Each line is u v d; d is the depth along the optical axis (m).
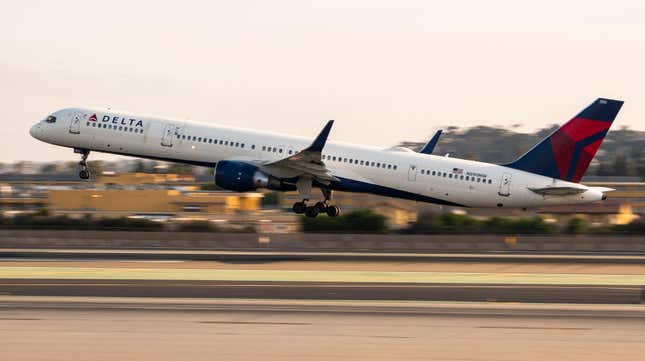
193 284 142.50
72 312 115.75
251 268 168.00
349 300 128.62
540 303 129.00
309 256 192.38
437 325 110.50
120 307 119.75
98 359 90.88
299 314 116.38
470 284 148.25
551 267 177.50
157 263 175.12
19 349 94.62
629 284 151.12
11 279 147.00
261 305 122.94
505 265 180.00
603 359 93.44
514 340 102.25
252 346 97.31
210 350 95.31
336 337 102.38
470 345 99.31
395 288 141.50
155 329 105.44
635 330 108.75
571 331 107.81
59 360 90.31
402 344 99.31
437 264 180.12
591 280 156.50
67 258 183.00
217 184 199.12
